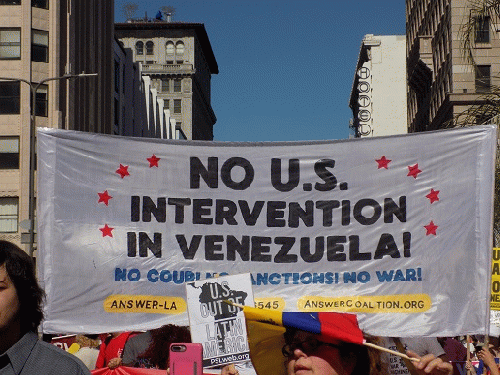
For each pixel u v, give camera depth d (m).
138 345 8.34
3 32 49.81
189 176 7.87
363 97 86.94
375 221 7.76
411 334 7.59
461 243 7.71
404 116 86.94
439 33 58.41
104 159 7.87
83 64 55.88
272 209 7.81
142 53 122.50
